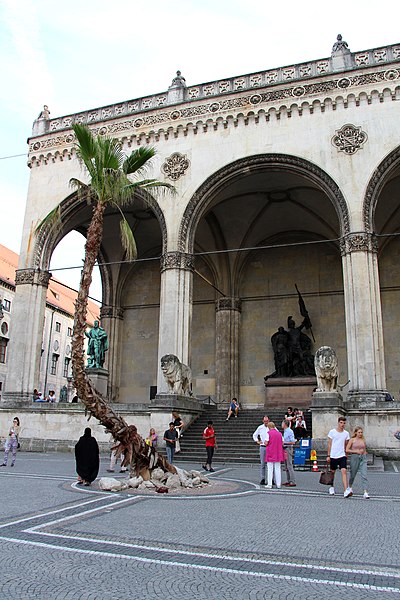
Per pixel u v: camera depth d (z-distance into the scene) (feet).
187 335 90.74
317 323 117.29
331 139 87.51
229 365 118.42
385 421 71.56
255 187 103.60
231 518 32.04
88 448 46.70
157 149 98.78
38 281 103.30
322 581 20.15
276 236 123.65
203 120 96.53
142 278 135.13
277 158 90.12
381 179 84.12
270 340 120.06
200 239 121.70
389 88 85.87
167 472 48.93
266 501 39.14
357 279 80.33
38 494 40.42
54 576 20.07
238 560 22.82
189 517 32.14
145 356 129.90
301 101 90.74
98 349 100.83
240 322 123.24
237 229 118.21
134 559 22.65
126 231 52.90
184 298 91.40
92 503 36.65
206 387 122.01
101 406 47.96
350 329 79.87
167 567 21.63
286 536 27.35
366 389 75.92
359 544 25.88
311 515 33.42
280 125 91.45
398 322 109.50
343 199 84.48
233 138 94.02
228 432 81.41
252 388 118.62
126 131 102.01
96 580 19.72
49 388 215.72
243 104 94.43
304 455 64.80
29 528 28.19
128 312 134.41
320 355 72.90
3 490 42.39
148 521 30.68
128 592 18.48
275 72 94.43
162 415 79.56
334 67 90.17
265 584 19.70
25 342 99.91
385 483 50.78
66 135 107.96
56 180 106.83
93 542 25.40
